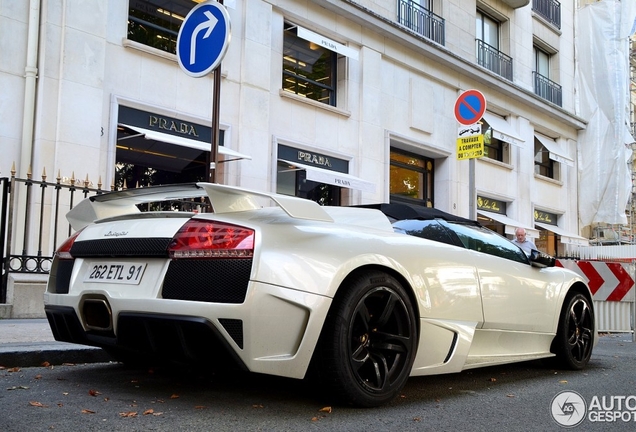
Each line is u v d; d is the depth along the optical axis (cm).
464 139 1080
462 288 379
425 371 348
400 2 1509
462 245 418
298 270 290
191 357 287
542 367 513
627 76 2233
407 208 420
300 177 1252
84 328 326
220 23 611
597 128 2197
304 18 1258
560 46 2186
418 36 1481
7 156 855
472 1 1752
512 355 428
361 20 1357
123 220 335
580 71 2261
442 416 317
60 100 888
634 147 2539
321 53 1338
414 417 310
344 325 301
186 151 1074
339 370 299
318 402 327
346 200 1341
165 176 1048
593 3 2262
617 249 1802
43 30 885
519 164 1886
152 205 776
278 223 304
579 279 512
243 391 352
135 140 1005
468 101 1082
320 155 1287
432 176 1633
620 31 2217
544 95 2081
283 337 285
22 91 874
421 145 1520
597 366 532
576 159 2220
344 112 1325
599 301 883
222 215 305
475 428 296
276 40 1212
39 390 343
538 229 1991
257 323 278
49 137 877
